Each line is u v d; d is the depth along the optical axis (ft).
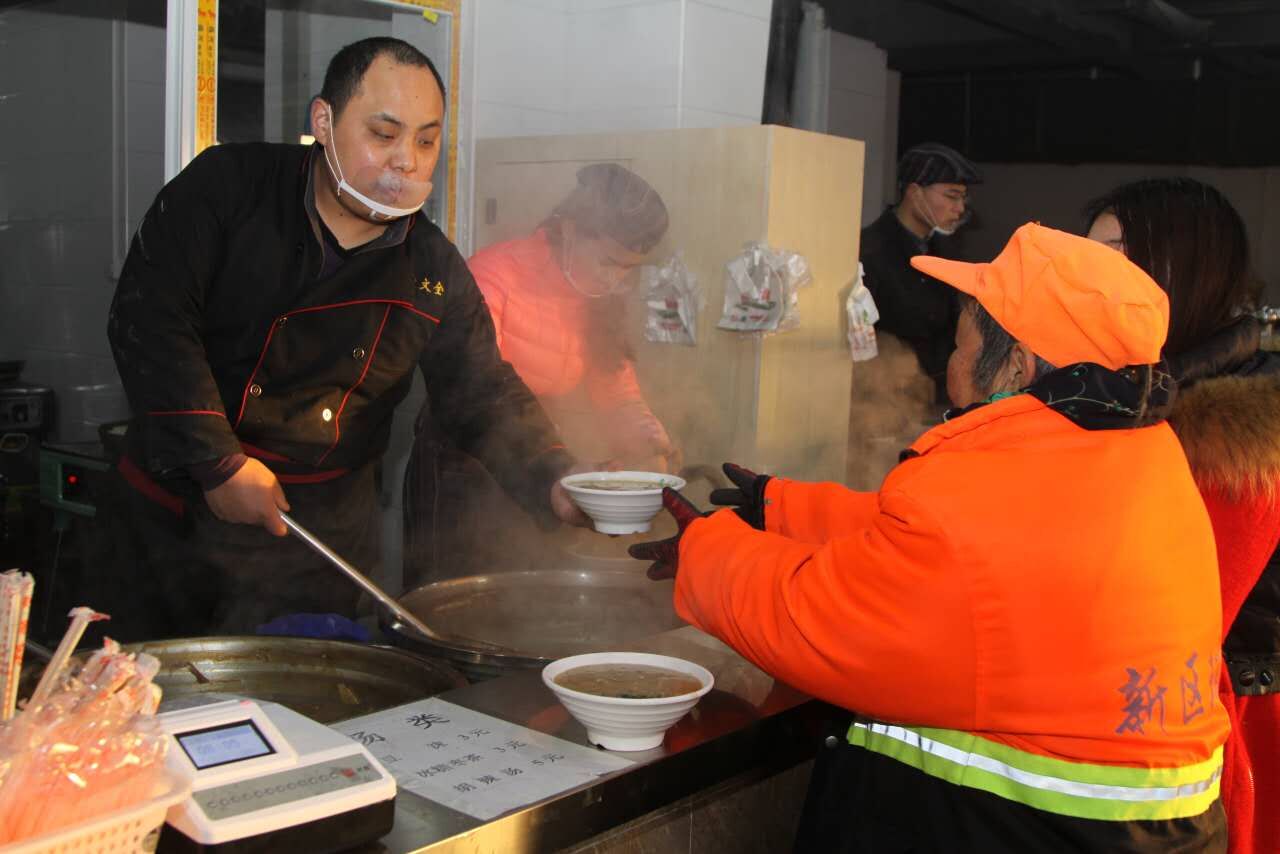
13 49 13.55
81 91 12.85
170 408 6.35
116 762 2.70
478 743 4.23
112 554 7.91
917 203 11.99
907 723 3.92
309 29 10.28
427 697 4.83
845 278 9.89
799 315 9.39
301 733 3.46
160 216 6.54
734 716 4.57
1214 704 4.08
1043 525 3.64
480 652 5.22
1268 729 5.46
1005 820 3.88
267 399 6.92
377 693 5.20
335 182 6.48
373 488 7.80
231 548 7.14
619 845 4.13
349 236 6.83
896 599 3.70
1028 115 20.38
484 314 7.68
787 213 9.25
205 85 9.22
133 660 2.83
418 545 10.00
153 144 12.82
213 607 7.36
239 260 6.61
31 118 13.53
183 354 6.44
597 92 11.83
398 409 12.00
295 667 5.34
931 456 3.90
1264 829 5.53
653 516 6.02
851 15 14.38
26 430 12.77
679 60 11.10
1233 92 19.45
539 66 11.85
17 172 13.80
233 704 3.53
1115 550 3.67
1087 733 3.70
